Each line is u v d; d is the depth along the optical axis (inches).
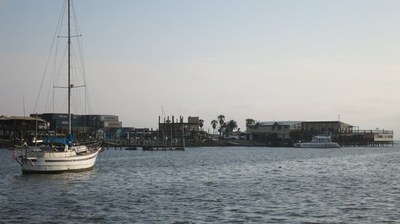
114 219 1396.4
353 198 1831.9
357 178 2714.1
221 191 2043.6
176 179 2625.5
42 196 1850.4
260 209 1572.3
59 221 1363.2
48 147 2728.8
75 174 2721.5
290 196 1884.8
